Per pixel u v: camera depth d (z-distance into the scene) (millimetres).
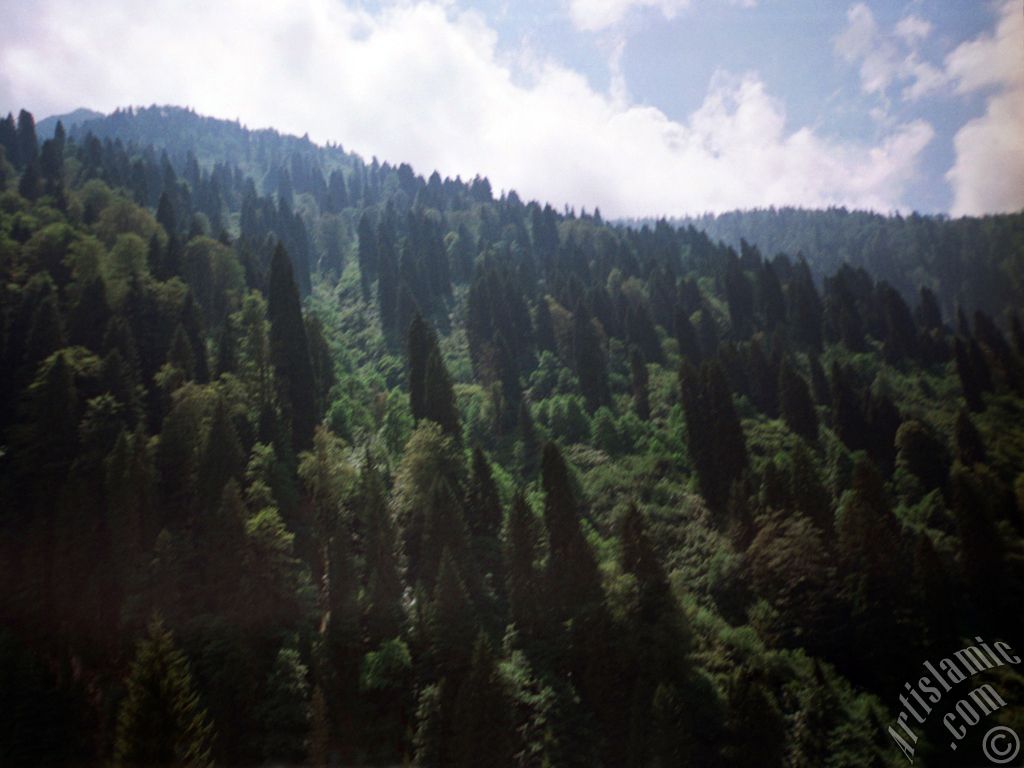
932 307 189375
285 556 66438
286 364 99062
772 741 55656
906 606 70188
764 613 72375
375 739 56000
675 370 150875
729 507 91938
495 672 54594
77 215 145250
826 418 133250
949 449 113500
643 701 57875
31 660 56000
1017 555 78188
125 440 69812
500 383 128125
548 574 69062
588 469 106938
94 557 65688
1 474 72250
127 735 40094
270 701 54500
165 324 105250
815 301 184875
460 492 83688
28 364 84000
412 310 168250
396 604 65625
